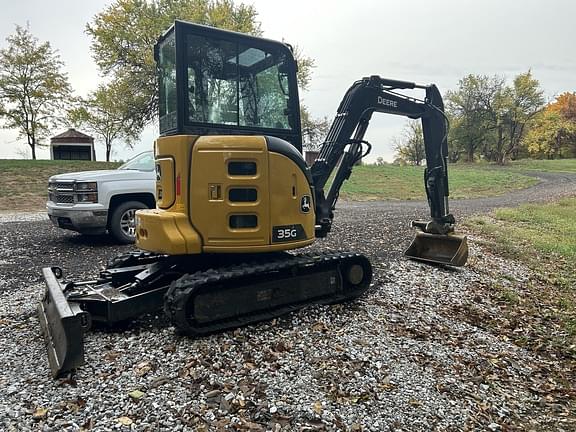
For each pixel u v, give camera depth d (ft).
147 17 86.94
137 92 88.07
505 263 27.35
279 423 10.22
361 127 20.92
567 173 128.88
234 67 14.89
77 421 9.79
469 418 11.30
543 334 17.33
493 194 84.38
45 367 12.01
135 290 14.80
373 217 44.39
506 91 168.14
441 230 24.56
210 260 15.29
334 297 17.33
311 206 16.01
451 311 18.53
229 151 13.89
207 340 13.67
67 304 12.26
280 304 15.70
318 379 12.17
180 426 9.82
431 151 24.35
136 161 30.32
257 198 14.23
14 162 77.61
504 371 13.99
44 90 96.27
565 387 13.44
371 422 10.63
